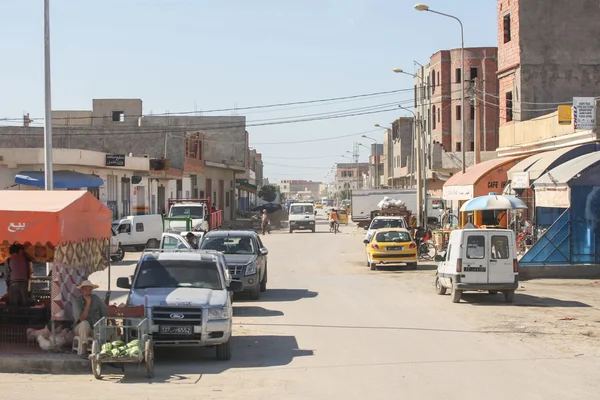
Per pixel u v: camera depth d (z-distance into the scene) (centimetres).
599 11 4097
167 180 6075
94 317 1231
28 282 1407
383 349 1355
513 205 2939
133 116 7850
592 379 1082
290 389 1026
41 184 3756
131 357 1093
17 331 1293
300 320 1738
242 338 1494
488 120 6919
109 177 4700
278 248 4553
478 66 6956
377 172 13150
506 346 1380
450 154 6212
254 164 13588
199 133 6900
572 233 2747
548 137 3531
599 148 3041
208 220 4600
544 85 4075
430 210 6544
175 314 1225
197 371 1166
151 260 1405
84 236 1333
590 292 2309
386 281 2694
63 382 1071
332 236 6000
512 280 2038
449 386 1037
